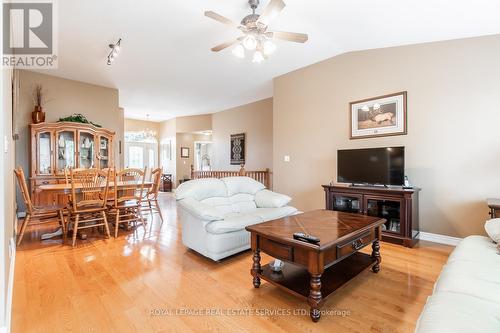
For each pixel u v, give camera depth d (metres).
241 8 2.80
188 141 9.52
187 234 2.91
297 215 2.59
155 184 4.51
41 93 4.81
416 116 3.38
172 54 3.99
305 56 4.17
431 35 3.09
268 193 3.50
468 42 3.02
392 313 1.75
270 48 2.61
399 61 3.53
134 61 4.25
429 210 3.30
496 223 1.88
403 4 2.54
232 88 5.82
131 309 1.78
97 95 5.54
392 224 3.32
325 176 4.37
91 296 1.94
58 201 3.62
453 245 3.10
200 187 3.09
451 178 3.14
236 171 6.95
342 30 3.21
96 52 3.88
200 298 1.93
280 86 5.04
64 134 4.77
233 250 2.68
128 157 9.38
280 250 1.88
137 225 4.10
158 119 9.67
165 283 2.16
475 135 2.98
